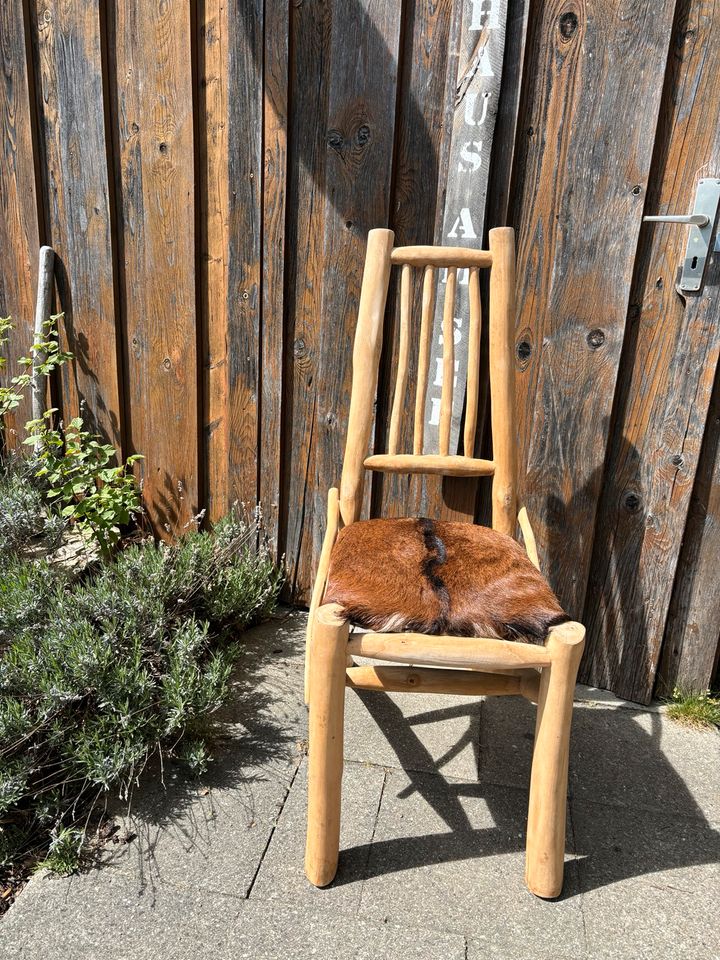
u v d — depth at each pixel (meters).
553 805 1.17
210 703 1.54
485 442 1.81
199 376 2.06
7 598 1.68
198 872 1.26
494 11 1.47
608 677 1.82
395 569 1.23
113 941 1.13
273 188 1.79
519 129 1.57
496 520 1.53
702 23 1.40
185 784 1.47
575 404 1.68
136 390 2.16
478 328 1.48
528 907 1.21
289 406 1.97
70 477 2.19
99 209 2.01
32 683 1.47
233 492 2.10
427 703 1.75
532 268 1.64
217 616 1.89
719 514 1.65
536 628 1.12
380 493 1.94
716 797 1.48
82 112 1.93
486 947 1.14
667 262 1.55
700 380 1.57
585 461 1.70
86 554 2.12
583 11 1.46
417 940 1.15
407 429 1.86
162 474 2.20
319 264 1.83
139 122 1.89
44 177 2.05
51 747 1.39
